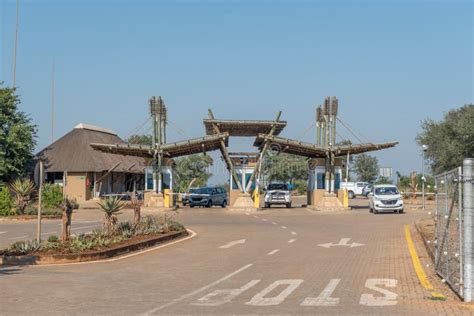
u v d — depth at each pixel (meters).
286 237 24.20
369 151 46.03
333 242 22.09
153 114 45.12
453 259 12.35
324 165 46.47
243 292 11.89
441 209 14.06
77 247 17.83
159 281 13.42
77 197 56.94
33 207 37.75
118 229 21.81
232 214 40.44
